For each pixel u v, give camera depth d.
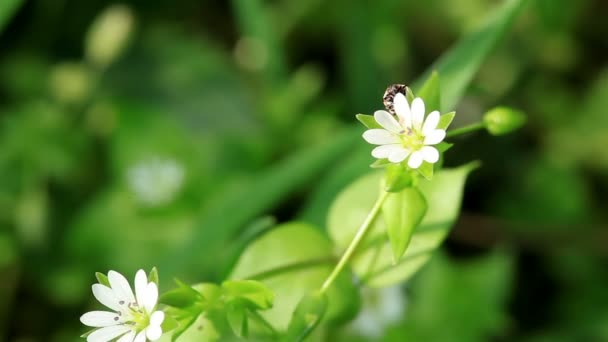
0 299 0.23
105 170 0.25
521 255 0.23
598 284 0.23
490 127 0.16
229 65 0.27
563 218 0.23
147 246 0.23
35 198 0.24
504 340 0.22
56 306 0.23
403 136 0.15
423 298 0.21
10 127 0.24
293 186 0.20
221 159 0.24
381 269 0.17
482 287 0.21
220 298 0.16
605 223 0.23
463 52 0.18
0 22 0.20
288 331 0.16
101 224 0.23
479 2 0.25
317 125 0.24
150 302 0.15
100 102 0.26
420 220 0.15
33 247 0.23
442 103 0.18
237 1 0.23
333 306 0.17
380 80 0.24
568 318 0.22
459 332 0.21
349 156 0.20
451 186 0.17
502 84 0.25
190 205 0.23
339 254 0.17
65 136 0.25
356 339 0.20
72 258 0.23
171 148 0.24
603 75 0.25
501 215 0.23
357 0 0.24
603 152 0.24
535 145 0.24
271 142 0.24
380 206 0.16
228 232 0.20
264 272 0.17
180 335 0.16
